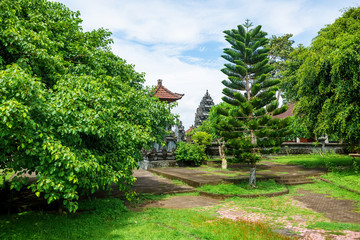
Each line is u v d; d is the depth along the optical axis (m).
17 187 5.62
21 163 5.72
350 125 14.18
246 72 14.33
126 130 7.65
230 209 9.59
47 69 7.04
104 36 10.92
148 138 7.98
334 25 17.03
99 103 6.54
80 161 5.77
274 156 27.17
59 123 5.83
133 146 8.64
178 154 21.09
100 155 7.47
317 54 15.95
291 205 10.33
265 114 13.88
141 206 9.79
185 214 8.35
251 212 9.21
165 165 20.73
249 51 13.87
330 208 9.84
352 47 13.71
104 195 10.78
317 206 10.17
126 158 7.77
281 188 13.11
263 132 12.80
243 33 14.59
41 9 8.64
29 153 5.62
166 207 9.75
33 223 6.74
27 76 5.20
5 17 6.37
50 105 5.65
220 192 11.70
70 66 7.87
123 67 10.76
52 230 6.27
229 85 14.86
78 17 10.08
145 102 10.09
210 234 6.35
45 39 6.83
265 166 20.69
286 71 23.98
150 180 15.73
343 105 14.42
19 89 5.11
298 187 14.17
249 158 12.92
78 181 6.10
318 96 16.30
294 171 17.77
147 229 6.56
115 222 7.25
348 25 16.28
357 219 8.38
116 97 8.12
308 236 6.59
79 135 6.48
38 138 5.54
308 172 17.11
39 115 5.79
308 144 29.17
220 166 20.98
